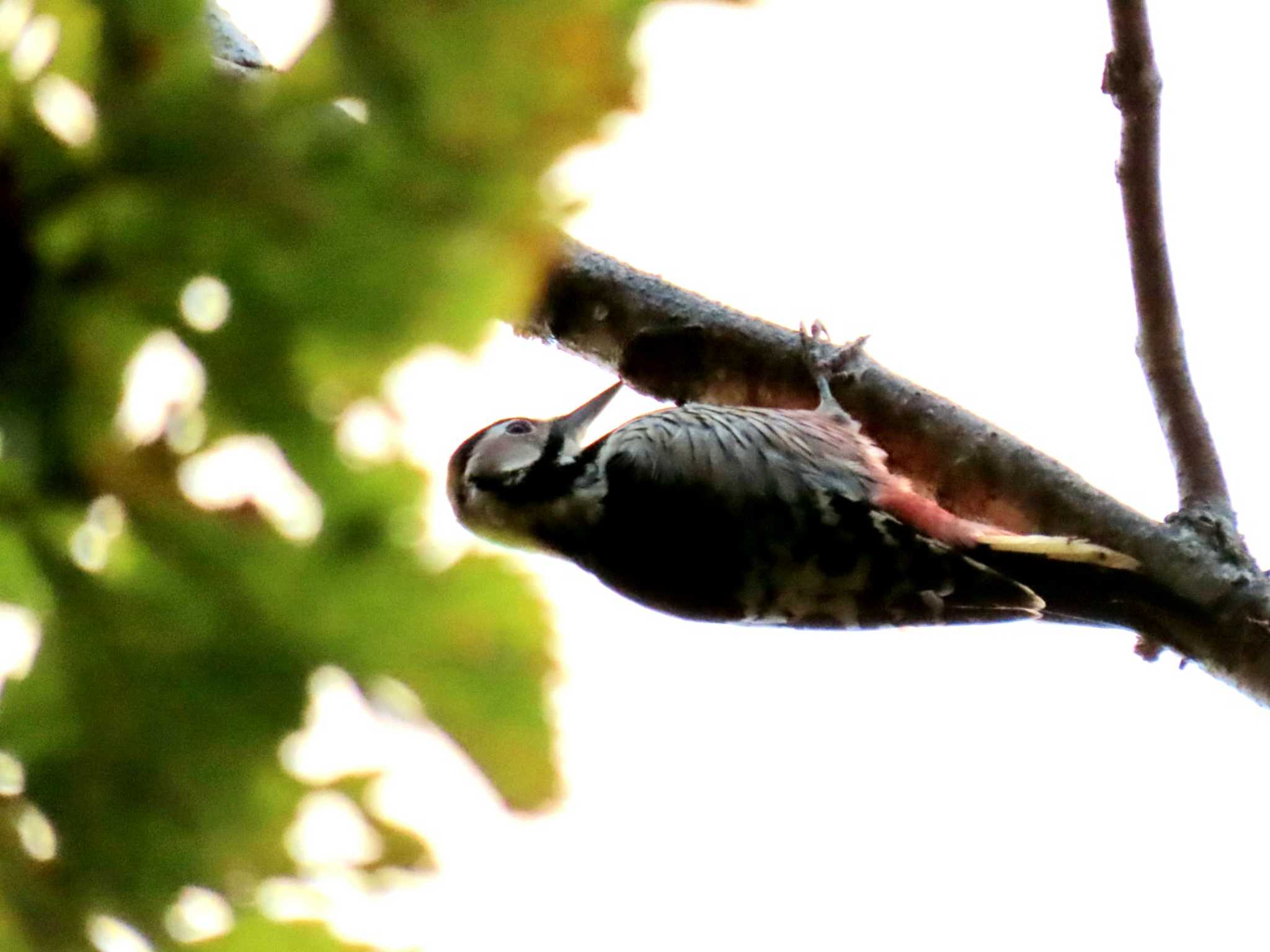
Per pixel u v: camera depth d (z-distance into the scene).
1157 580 4.62
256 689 1.75
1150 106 4.58
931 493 5.44
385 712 1.74
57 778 1.77
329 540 1.70
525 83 1.47
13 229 1.56
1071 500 5.03
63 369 1.61
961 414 5.44
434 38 1.46
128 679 1.75
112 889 1.78
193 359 1.62
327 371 1.62
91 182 1.54
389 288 1.57
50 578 1.72
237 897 1.79
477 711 1.72
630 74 1.47
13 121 1.53
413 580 1.71
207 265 1.57
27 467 1.65
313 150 1.52
